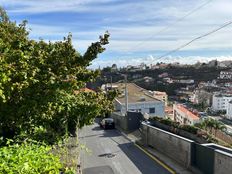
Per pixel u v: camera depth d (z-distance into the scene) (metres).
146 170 15.62
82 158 18.62
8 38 8.59
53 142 8.51
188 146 15.12
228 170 11.74
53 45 9.25
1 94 6.41
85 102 10.57
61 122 9.67
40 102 8.07
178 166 15.84
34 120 8.39
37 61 8.09
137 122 30.45
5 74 6.64
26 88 7.62
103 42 10.02
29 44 8.53
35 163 4.72
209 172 13.28
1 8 15.22
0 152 4.91
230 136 25.09
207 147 13.43
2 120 7.99
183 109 56.16
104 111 11.45
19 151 5.16
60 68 8.73
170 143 17.66
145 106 55.78
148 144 21.58
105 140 26.17
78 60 9.88
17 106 7.88
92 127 36.31
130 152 20.25
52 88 8.16
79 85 9.85
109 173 15.27
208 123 30.00
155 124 24.48
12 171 4.35
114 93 12.00
